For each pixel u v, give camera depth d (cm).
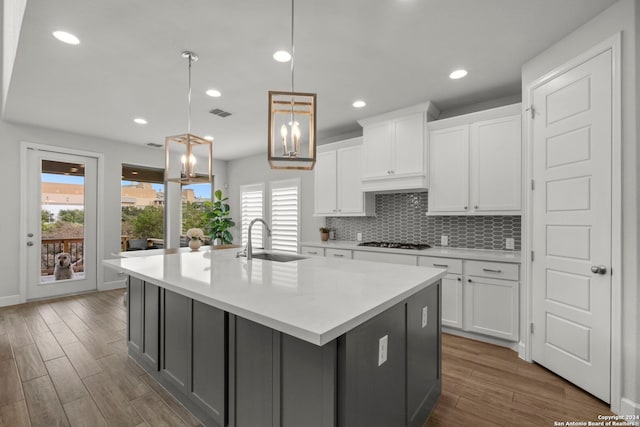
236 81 294
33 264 438
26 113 382
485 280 290
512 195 295
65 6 189
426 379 186
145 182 564
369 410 129
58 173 458
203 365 175
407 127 362
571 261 218
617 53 185
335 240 483
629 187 181
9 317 367
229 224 613
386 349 142
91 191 488
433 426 177
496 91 320
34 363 252
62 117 396
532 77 255
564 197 223
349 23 208
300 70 274
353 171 423
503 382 224
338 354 115
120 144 517
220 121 412
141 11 194
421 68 272
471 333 305
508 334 278
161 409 193
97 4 187
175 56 250
